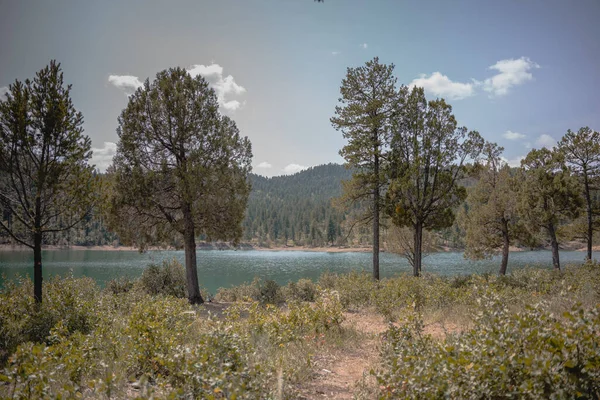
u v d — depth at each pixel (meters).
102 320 7.33
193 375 3.77
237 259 71.19
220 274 42.84
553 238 22.36
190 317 8.05
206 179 14.59
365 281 14.59
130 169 14.64
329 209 151.88
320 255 85.75
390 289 11.77
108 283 17.02
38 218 9.41
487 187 23.12
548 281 12.53
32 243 9.59
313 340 7.18
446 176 16.67
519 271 15.77
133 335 5.35
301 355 6.02
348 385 4.97
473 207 23.70
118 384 4.18
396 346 5.20
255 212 184.75
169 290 16.41
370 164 18.84
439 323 8.66
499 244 23.58
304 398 4.45
